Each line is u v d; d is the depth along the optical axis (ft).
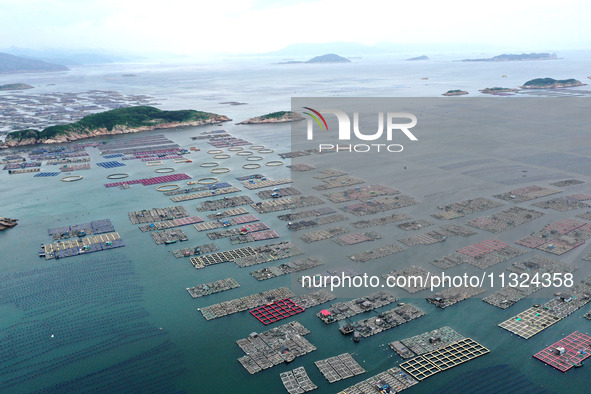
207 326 427.33
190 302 465.06
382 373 365.40
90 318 442.91
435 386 350.43
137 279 510.58
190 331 421.18
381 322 426.51
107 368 377.50
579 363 368.07
